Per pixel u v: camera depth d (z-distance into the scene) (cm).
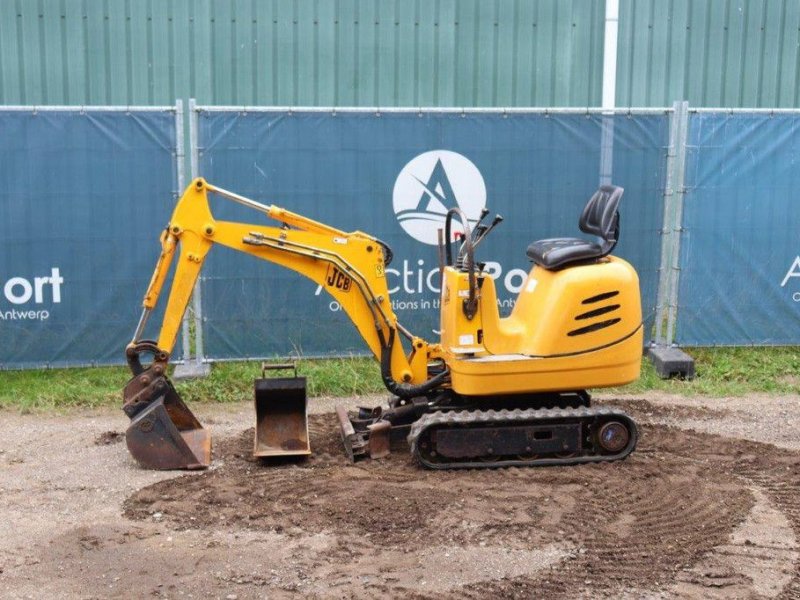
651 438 772
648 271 998
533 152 969
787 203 995
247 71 1266
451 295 696
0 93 1246
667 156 980
